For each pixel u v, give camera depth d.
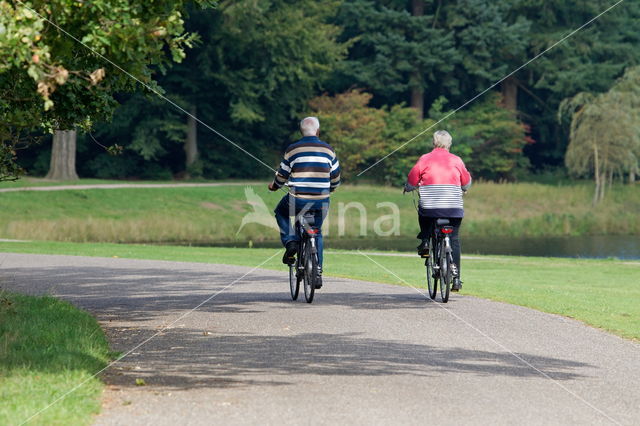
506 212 161.88
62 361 22.95
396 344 28.08
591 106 173.25
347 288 46.34
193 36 23.59
